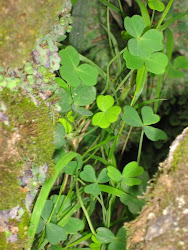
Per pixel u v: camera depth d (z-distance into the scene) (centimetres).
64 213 17
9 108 13
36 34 12
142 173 17
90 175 17
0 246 13
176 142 12
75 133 17
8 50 12
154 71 16
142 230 12
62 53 16
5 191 13
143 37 16
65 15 15
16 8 11
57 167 15
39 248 16
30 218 14
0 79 12
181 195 12
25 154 13
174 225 11
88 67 16
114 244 17
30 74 13
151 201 12
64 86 16
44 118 14
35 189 14
